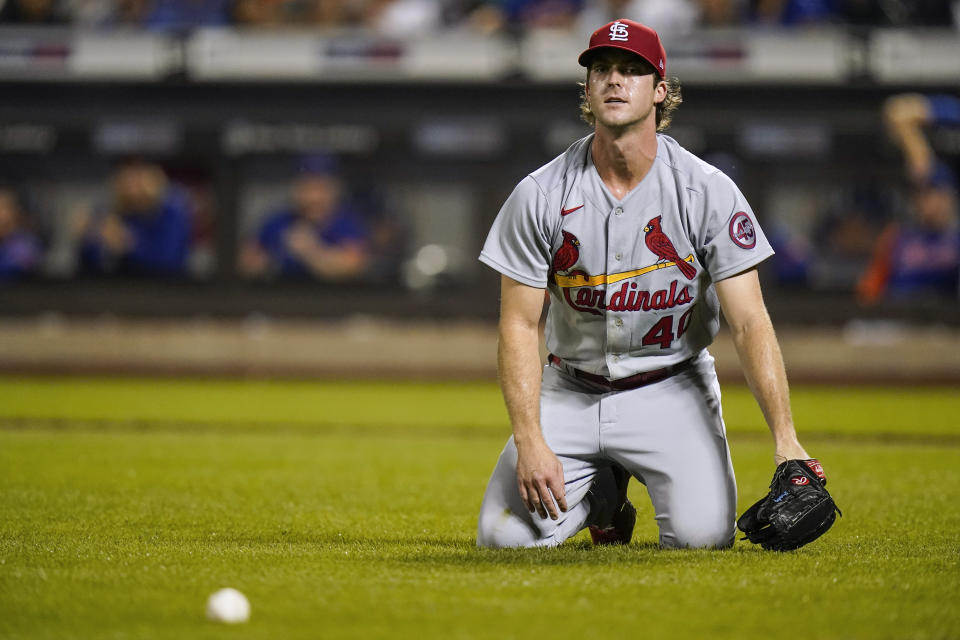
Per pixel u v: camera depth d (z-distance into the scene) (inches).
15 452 1306.6
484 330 2711.6
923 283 2664.9
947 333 2659.9
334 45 2687.0
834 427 1726.1
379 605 504.4
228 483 1066.1
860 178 2662.4
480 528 657.6
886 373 2591.0
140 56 2694.4
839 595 530.0
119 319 2726.4
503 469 654.5
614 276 634.8
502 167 2699.3
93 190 2723.9
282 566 598.9
